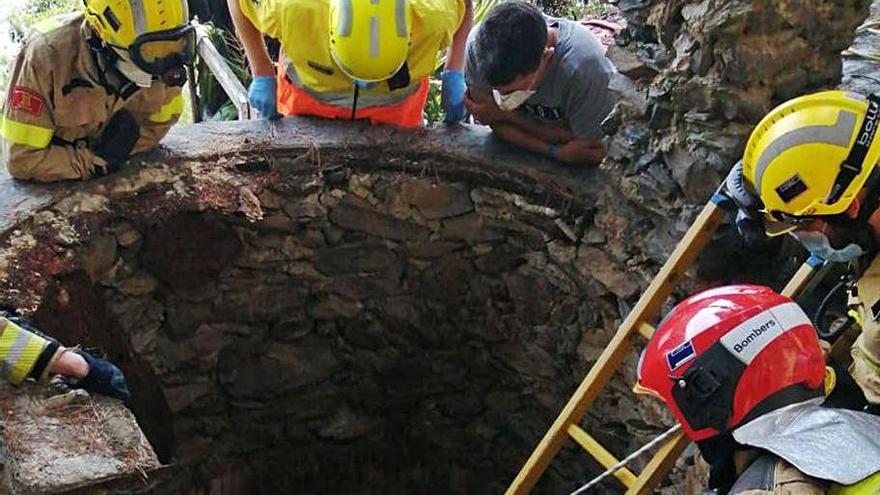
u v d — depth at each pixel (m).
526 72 2.99
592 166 3.45
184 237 3.52
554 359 3.84
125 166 3.35
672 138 2.88
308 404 4.29
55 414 2.45
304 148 3.56
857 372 2.07
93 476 2.28
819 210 1.85
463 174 3.60
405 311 4.04
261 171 3.56
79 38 2.83
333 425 4.39
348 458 4.53
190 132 3.59
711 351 1.66
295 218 3.66
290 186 3.58
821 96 1.85
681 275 2.55
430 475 4.62
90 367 2.55
